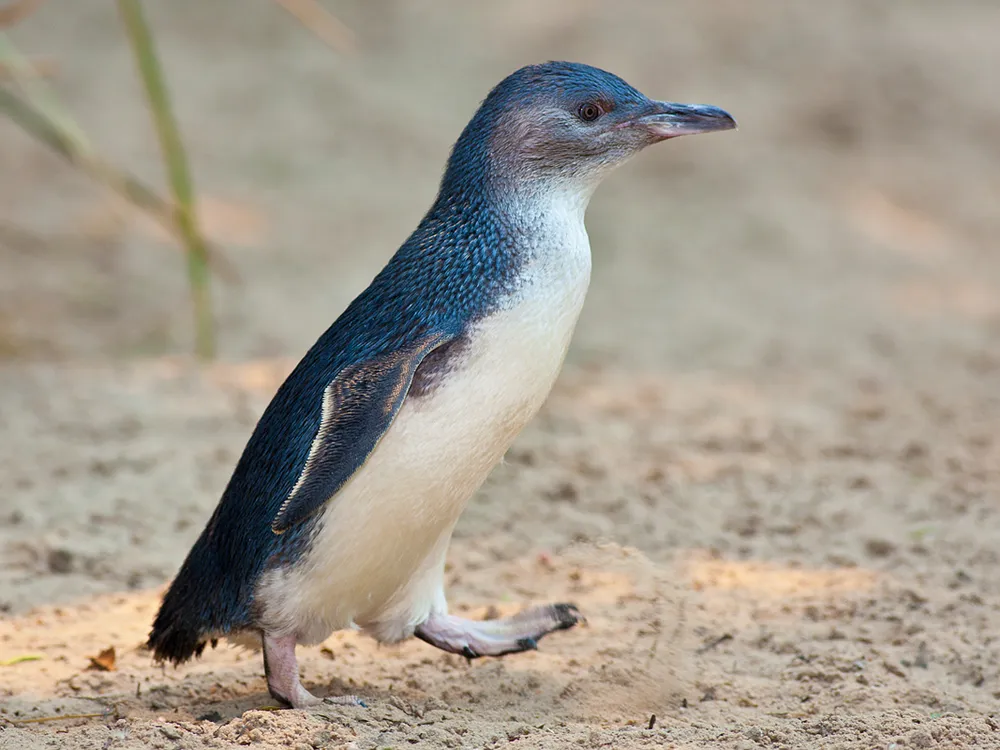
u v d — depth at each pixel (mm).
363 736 8039
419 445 8047
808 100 32906
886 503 13047
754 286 24125
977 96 33844
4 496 12883
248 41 36875
